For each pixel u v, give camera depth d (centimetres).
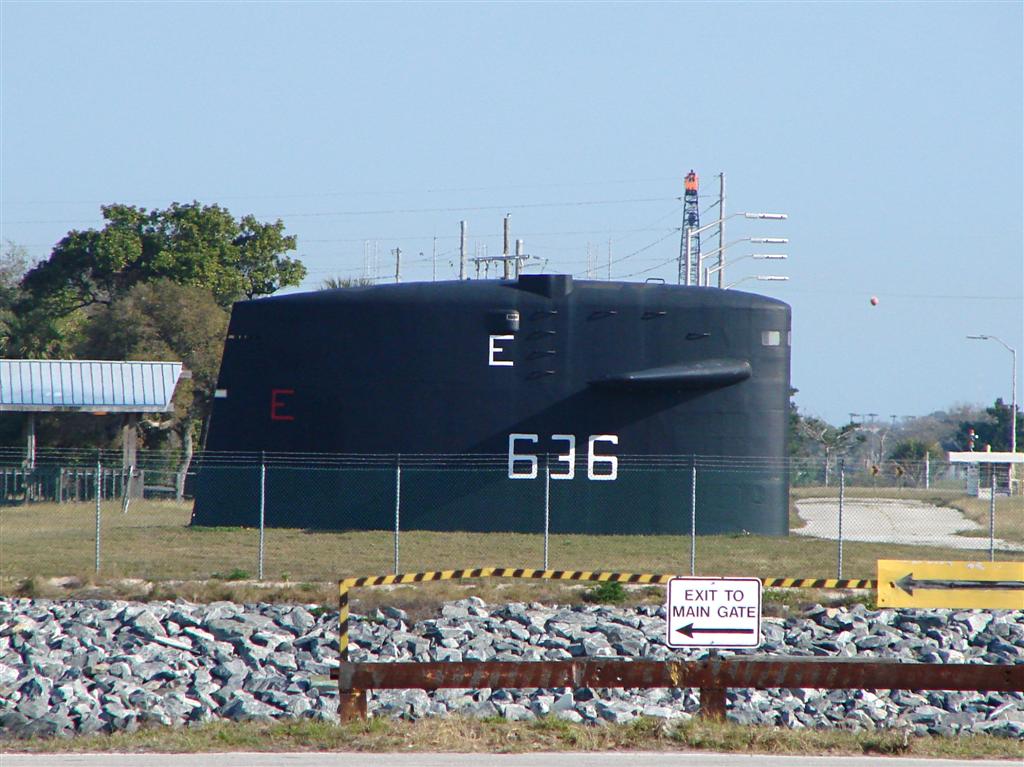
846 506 15075
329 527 9325
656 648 6625
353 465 9231
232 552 8819
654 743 4300
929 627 7369
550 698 5419
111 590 7900
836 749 4250
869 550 9438
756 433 9269
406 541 8962
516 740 4334
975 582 7006
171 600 7694
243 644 6506
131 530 10244
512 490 9194
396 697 5291
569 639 6862
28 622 6944
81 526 11181
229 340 9544
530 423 9156
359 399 9225
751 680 4603
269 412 9362
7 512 12900
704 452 9206
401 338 9225
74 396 16300
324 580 8038
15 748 4325
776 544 9144
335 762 3994
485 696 5497
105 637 6744
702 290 9412
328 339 9306
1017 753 4216
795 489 18575
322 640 6681
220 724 4806
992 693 5709
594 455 9156
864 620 7388
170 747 4262
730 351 9256
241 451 9419
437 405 9194
